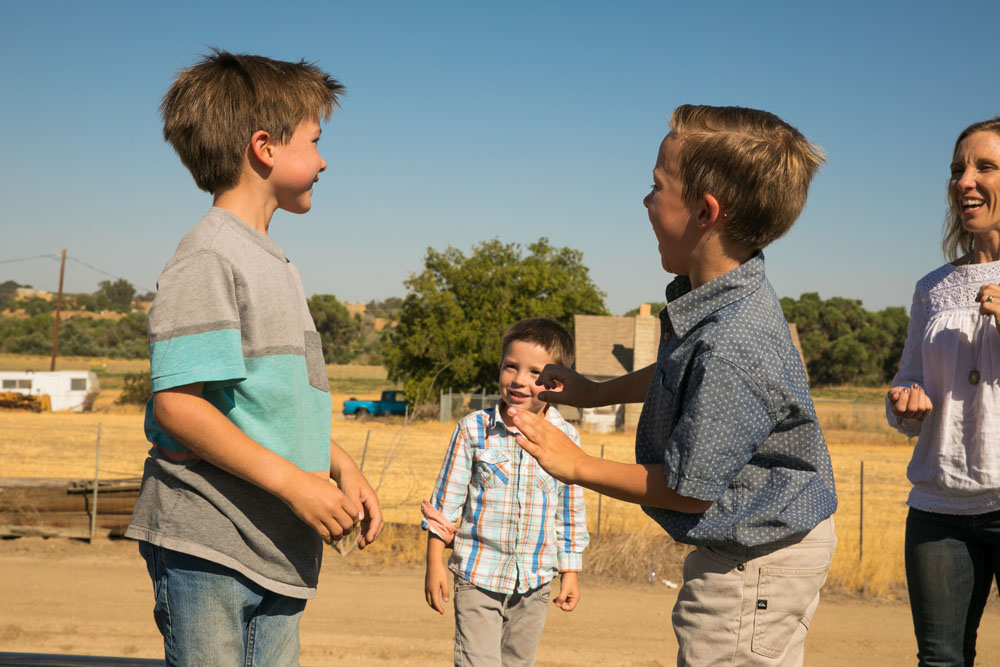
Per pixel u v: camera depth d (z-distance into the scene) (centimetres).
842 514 1391
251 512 182
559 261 4428
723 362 178
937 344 254
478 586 307
